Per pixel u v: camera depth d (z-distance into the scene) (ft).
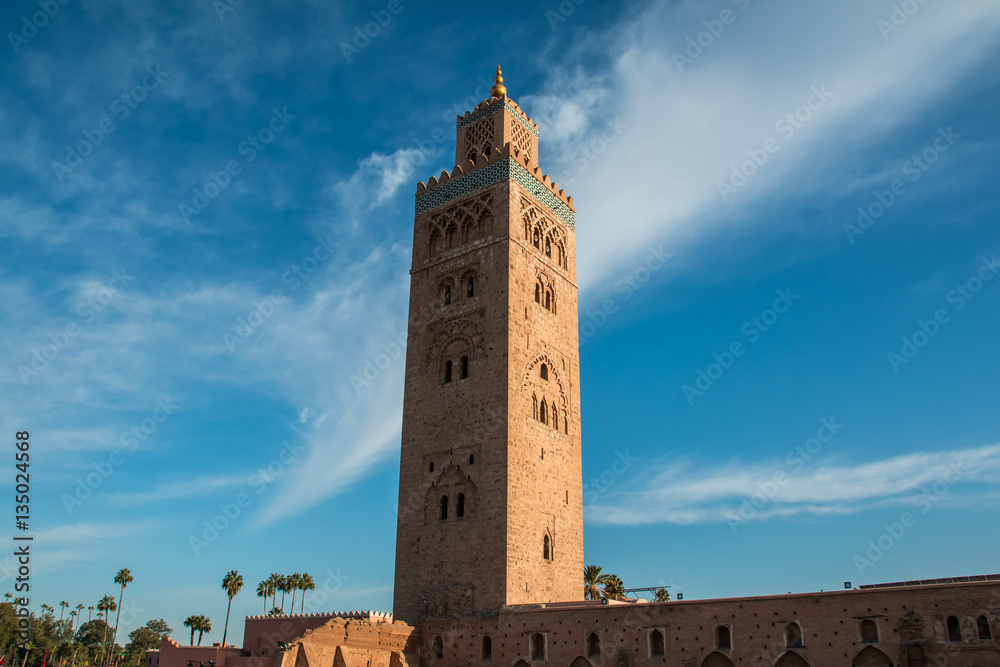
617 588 280.51
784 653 128.36
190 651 193.06
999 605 114.11
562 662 149.79
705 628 136.98
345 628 153.28
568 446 196.24
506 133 210.59
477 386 183.73
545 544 179.01
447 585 171.32
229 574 435.12
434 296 202.08
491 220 197.26
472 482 175.73
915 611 119.96
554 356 199.21
